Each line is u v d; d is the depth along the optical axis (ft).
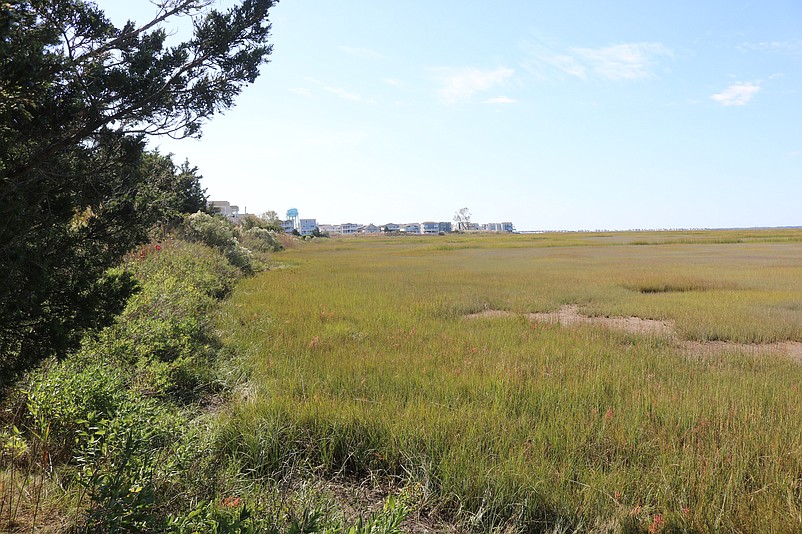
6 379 9.13
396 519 8.93
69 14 8.66
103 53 9.53
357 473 13.76
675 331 35.09
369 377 20.12
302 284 59.21
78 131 9.24
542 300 49.80
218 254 63.98
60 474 11.38
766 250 169.07
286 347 25.71
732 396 18.44
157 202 10.68
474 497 11.93
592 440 14.74
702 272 82.17
